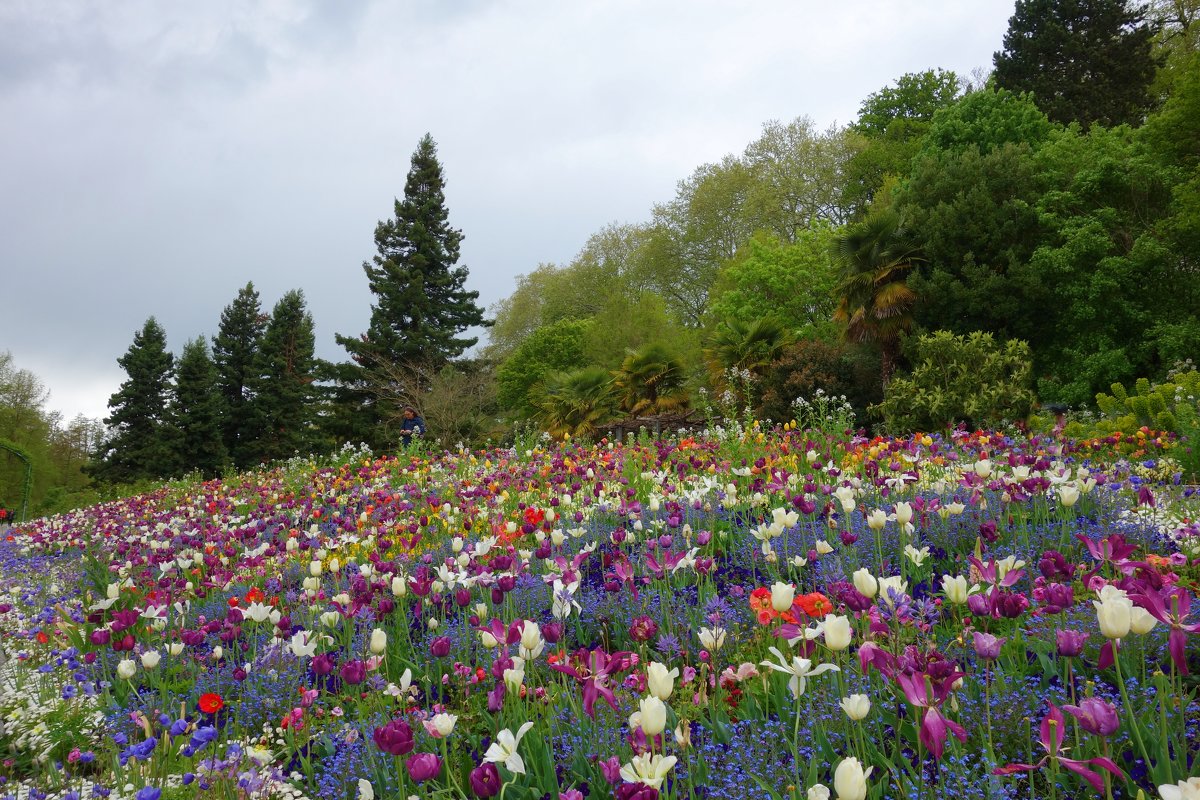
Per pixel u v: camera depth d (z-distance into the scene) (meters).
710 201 41.25
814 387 23.02
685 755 2.71
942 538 5.54
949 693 2.67
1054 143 25.77
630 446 13.48
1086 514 6.02
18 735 4.39
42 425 50.06
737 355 25.31
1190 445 9.59
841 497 5.09
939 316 23.70
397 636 5.00
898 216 25.89
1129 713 2.31
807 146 37.72
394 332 42.69
